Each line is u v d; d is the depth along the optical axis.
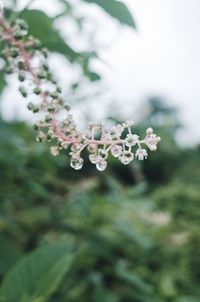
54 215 0.72
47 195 0.72
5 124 0.56
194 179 1.67
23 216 0.71
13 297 0.42
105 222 0.81
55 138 0.31
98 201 0.83
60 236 0.72
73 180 0.88
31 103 0.31
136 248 0.84
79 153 0.29
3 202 0.69
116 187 0.90
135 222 0.92
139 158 0.29
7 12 0.39
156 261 0.93
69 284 0.71
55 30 0.45
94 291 0.71
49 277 0.42
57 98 0.30
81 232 0.72
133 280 0.74
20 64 0.31
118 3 0.39
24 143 0.60
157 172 1.63
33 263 0.43
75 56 0.44
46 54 0.32
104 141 0.29
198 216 1.23
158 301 0.86
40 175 0.72
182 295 0.94
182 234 1.02
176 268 0.96
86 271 0.74
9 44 0.32
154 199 1.31
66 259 0.42
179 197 1.28
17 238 0.70
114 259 0.75
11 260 0.52
